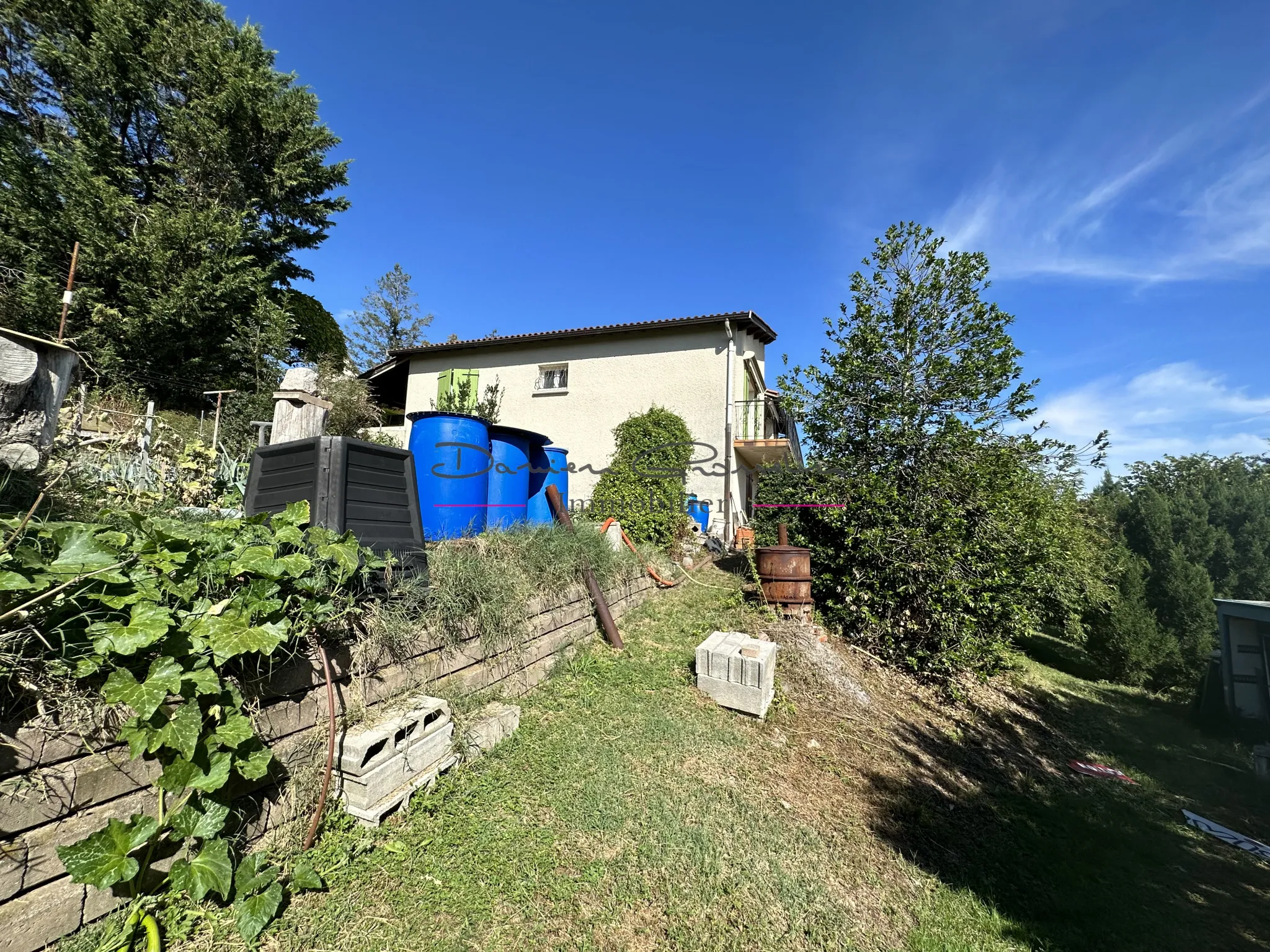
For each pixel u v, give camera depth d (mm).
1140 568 8742
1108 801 3793
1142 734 5785
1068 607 7125
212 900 1471
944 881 2477
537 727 2969
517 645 3256
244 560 1680
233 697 1560
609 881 1960
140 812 1406
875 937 2010
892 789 3238
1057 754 4621
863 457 5680
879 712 4340
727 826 2443
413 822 1998
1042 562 5344
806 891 2133
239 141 11609
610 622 4391
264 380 9617
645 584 5887
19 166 9570
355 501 2367
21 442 1667
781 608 5348
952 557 4918
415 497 2740
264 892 1479
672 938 1771
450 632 2693
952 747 4129
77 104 10273
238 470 3854
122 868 1242
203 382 10125
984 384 5223
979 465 5121
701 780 2787
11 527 1388
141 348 9477
